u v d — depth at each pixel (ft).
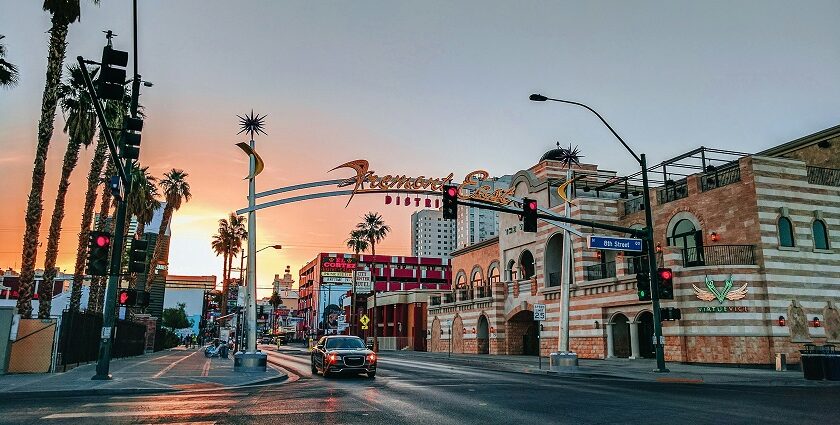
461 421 34.30
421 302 238.48
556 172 157.07
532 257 156.97
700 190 111.04
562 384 62.03
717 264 98.27
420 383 62.44
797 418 35.27
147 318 167.12
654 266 81.30
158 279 260.83
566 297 86.94
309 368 96.58
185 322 372.17
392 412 38.22
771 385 63.31
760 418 35.24
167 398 46.65
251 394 50.06
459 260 204.44
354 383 62.69
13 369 68.18
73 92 102.63
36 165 84.07
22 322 69.31
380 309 272.92
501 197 91.61
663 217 118.62
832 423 33.22
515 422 33.91
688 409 39.73
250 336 76.84
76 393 49.39
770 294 94.58
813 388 58.44
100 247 58.13
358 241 307.37
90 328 90.89
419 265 411.75
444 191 68.59
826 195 104.78
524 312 152.56
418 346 233.76
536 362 114.21
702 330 95.50
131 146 60.80
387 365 106.42
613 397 47.80
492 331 158.20
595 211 131.23
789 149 121.29
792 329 94.38
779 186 101.50
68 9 84.69
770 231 98.32
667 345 100.73
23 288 81.46
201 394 50.16
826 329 97.45
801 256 99.35
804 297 97.19
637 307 109.70
